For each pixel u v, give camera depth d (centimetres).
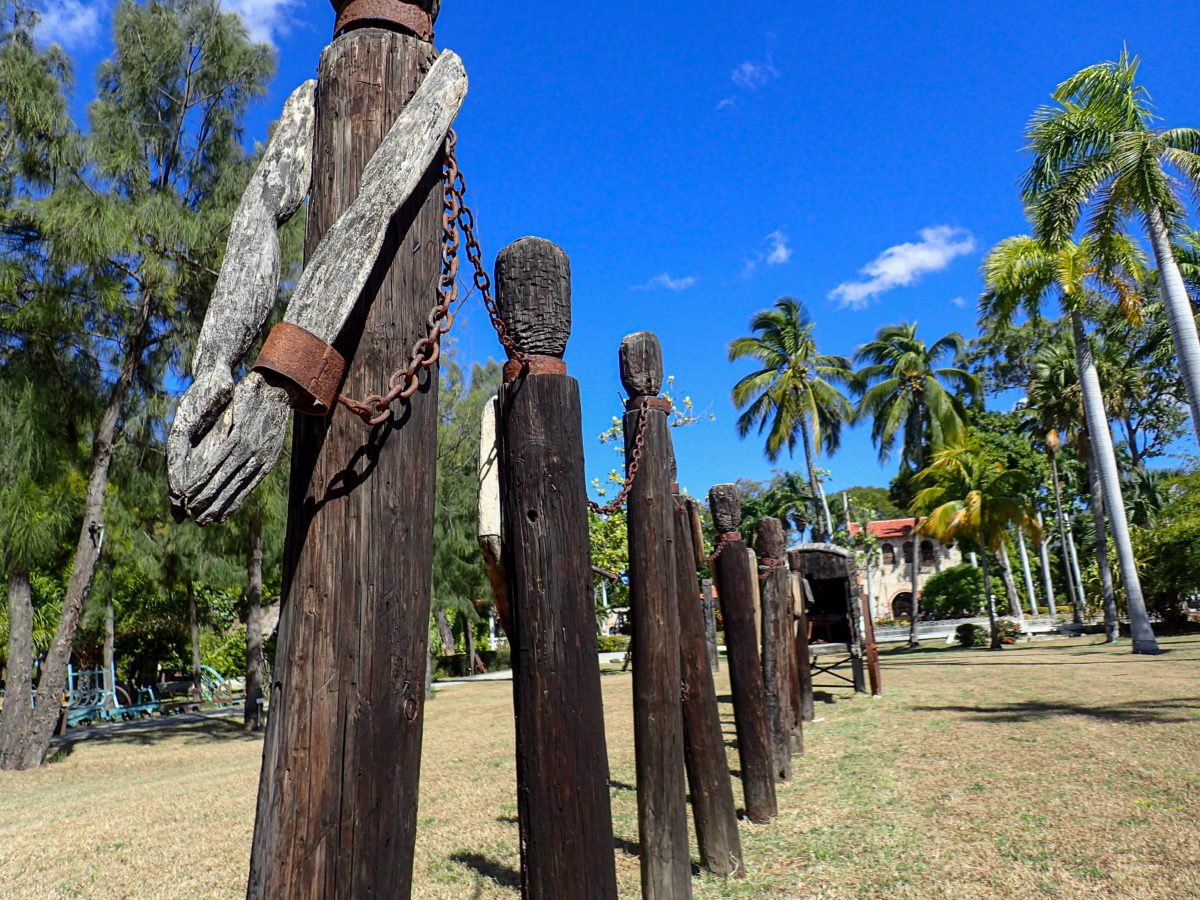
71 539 1587
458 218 234
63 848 673
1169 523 2681
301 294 186
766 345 3194
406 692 191
